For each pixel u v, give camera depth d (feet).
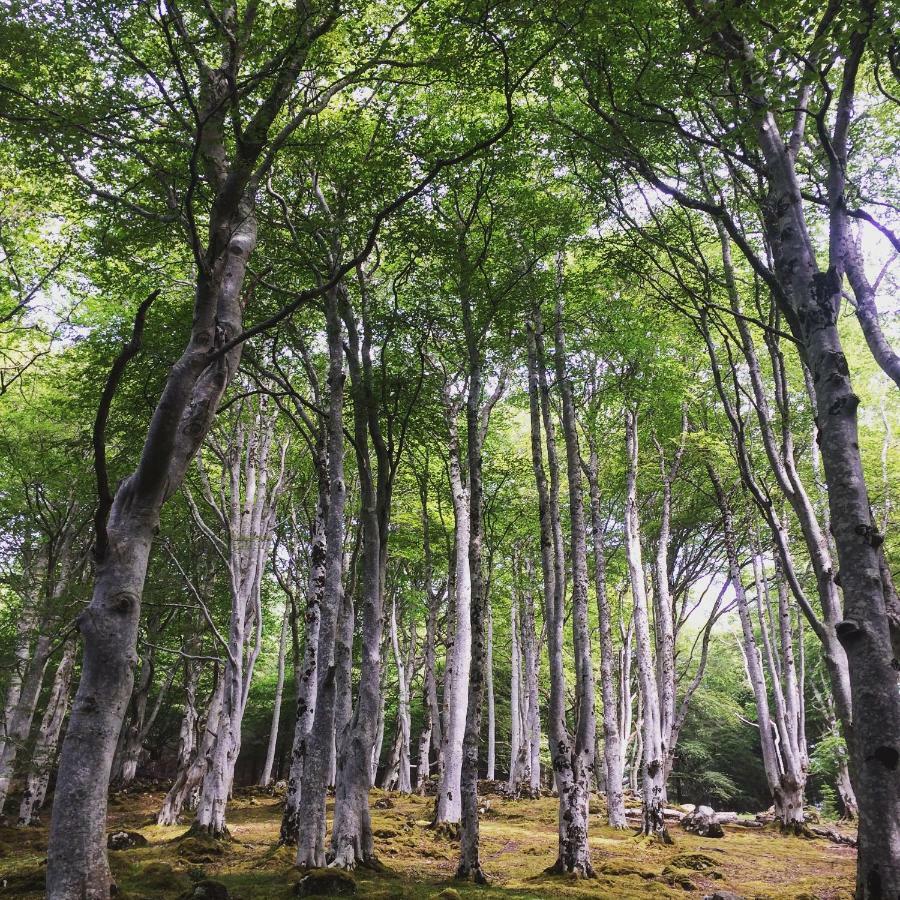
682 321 52.65
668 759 64.39
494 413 69.05
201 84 25.40
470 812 33.35
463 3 24.81
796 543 72.84
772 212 23.57
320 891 27.61
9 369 52.42
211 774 45.03
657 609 77.41
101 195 27.20
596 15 23.98
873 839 15.88
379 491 37.73
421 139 35.24
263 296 40.65
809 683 96.63
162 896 28.02
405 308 42.27
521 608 100.12
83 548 64.03
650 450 70.49
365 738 34.09
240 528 50.55
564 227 39.50
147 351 40.50
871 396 66.03
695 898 30.30
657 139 31.50
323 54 26.66
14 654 55.36
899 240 23.72
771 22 22.97
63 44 25.98
